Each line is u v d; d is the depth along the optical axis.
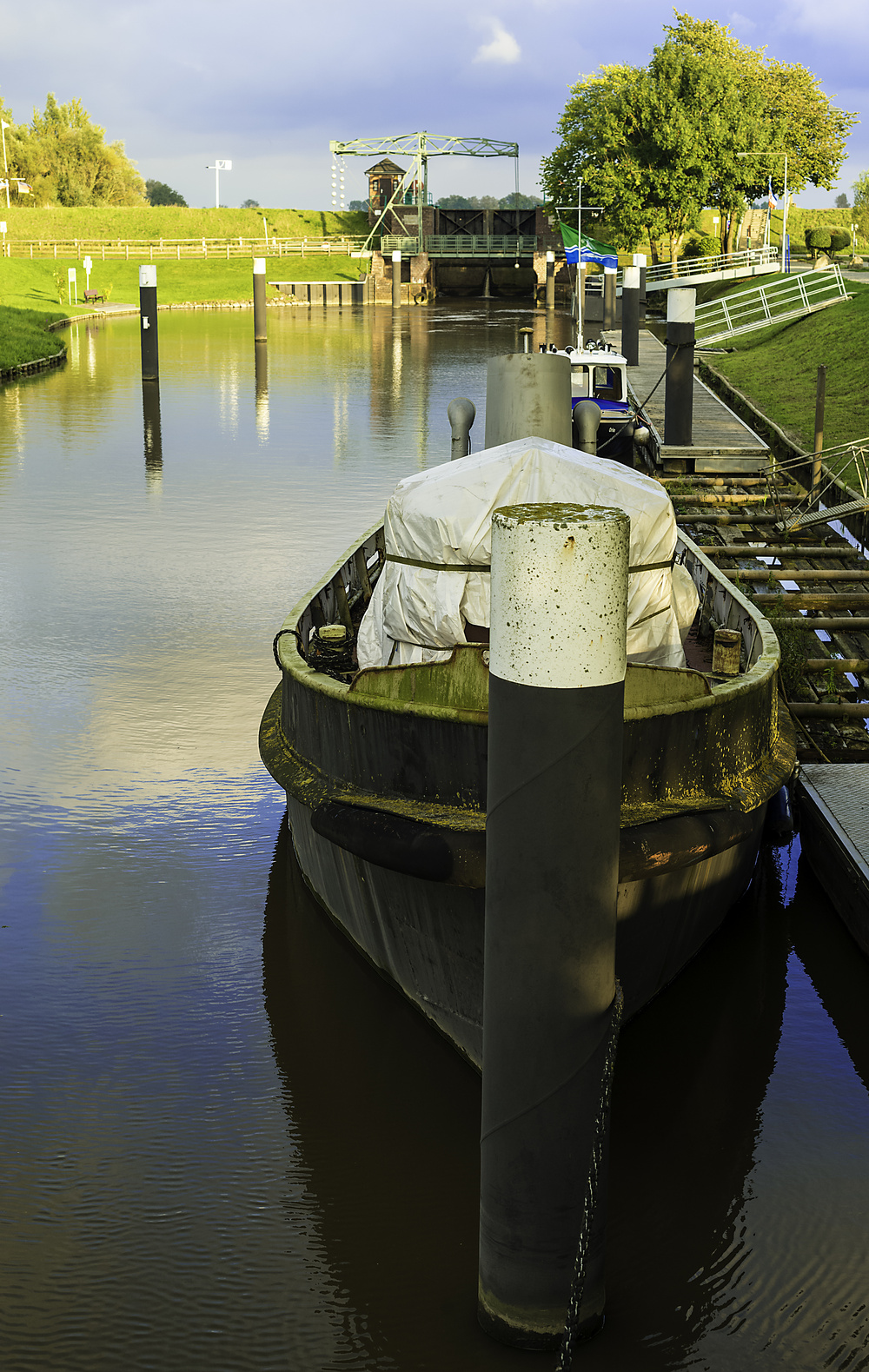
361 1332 4.73
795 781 9.02
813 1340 4.70
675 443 23.36
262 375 41.47
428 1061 6.43
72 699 11.71
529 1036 4.32
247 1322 4.78
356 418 31.83
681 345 23.00
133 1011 6.77
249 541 18.47
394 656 8.40
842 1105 6.11
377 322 67.81
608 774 4.18
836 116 77.44
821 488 19.78
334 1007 6.88
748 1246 5.18
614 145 67.31
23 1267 5.03
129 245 95.69
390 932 6.61
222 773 9.99
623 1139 5.84
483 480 7.88
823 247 53.88
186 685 12.13
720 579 10.45
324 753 7.08
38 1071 6.25
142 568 16.80
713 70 66.62
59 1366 4.57
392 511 8.07
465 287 93.31
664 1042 6.62
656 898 6.31
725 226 74.12
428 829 5.95
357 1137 5.83
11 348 43.44
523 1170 4.46
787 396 28.86
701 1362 4.58
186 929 7.64
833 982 7.24
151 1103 6.03
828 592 14.68
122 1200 5.39
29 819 9.12
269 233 107.06
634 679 6.81
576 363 24.91
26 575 16.39
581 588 3.97
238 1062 6.37
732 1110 6.06
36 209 106.06
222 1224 5.27
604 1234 4.68
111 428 30.06
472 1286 4.97
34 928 7.61
